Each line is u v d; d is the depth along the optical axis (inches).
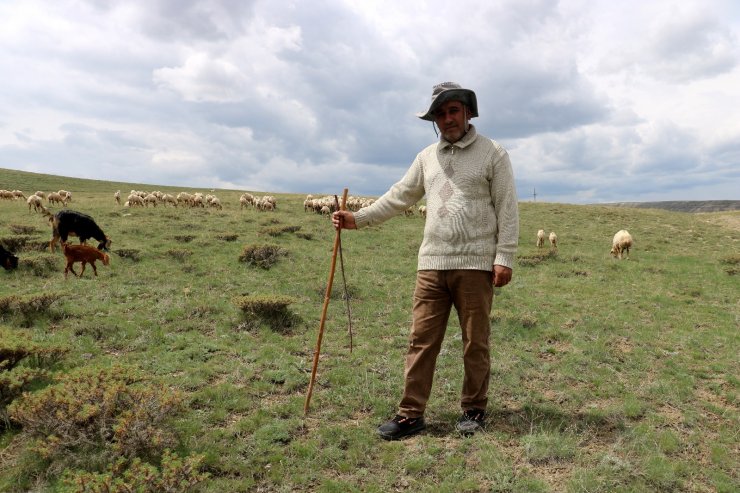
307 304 374.3
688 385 220.2
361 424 164.7
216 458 137.1
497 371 227.8
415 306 156.9
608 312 389.4
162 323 297.0
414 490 126.3
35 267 438.9
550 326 331.3
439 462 139.1
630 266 665.0
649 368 247.4
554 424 165.6
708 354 280.4
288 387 201.2
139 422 133.6
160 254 547.8
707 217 1740.9
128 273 446.6
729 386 225.6
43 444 129.3
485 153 145.3
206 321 305.9
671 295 484.1
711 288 534.6
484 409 161.2
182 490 112.7
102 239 515.2
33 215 880.9
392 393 195.9
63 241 499.5
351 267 543.8
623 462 136.7
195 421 162.1
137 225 777.6
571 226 1209.4
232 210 1146.0
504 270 143.3
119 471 125.3
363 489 126.7
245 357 241.3
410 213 1182.3
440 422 165.6
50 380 191.5
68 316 299.9
